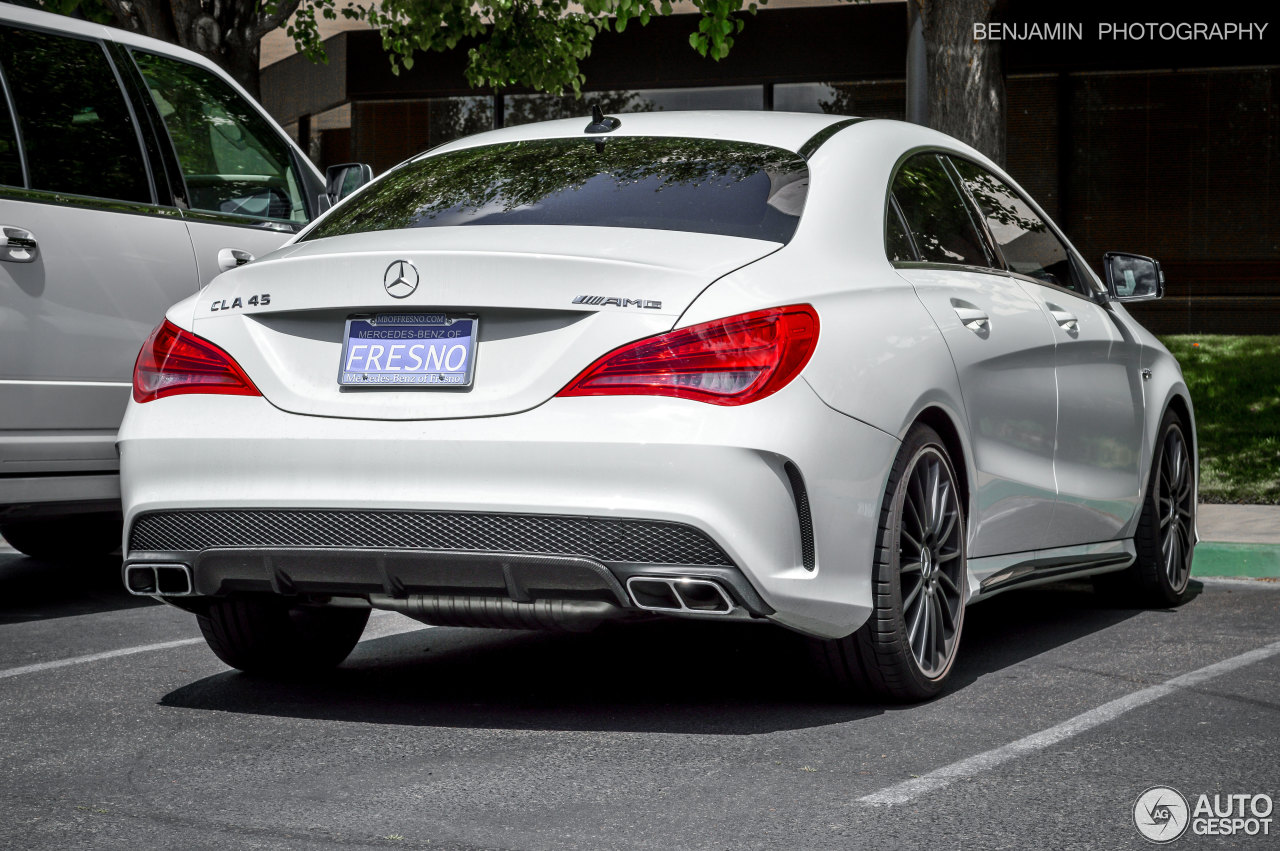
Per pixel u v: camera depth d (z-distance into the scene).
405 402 3.69
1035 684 4.48
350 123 21.27
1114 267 5.81
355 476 3.69
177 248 6.09
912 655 4.08
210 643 4.55
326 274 3.80
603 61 19.80
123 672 4.75
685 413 3.50
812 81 19.28
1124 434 5.62
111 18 11.82
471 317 3.68
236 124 6.67
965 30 9.30
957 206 4.89
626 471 3.50
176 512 3.91
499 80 13.75
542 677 4.62
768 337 3.59
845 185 4.26
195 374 3.93
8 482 5.54
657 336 3.55
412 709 4.18
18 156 5.62
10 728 3.97
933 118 9.38
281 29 20.38
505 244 3.83
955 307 4.43
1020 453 4.76
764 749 3.69
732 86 19.62
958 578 4.34
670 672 4.70
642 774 3.47
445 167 4.69
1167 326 18.67
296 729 3.94
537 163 4.52
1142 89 18.59
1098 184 18.77
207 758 3.64
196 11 11.35
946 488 4.25
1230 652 5.03
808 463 3.62
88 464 5.76
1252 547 7.05
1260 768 3.50
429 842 2.97
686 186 4.20
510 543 3.58
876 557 3.95
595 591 3.58
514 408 3.59
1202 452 10.78
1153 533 5.93
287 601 4.09
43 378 5.57
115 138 6.02
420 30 13.06
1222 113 18.39
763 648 5.09
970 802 3.23
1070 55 18.61
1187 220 18.55
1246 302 18.41
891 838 2.98
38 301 5.55
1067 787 3.34
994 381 4.55
